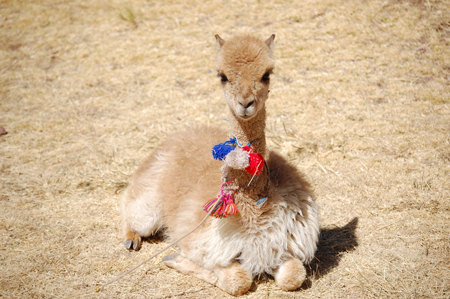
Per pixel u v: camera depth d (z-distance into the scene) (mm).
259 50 3385
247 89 3289
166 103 7777
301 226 3887
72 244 4727
